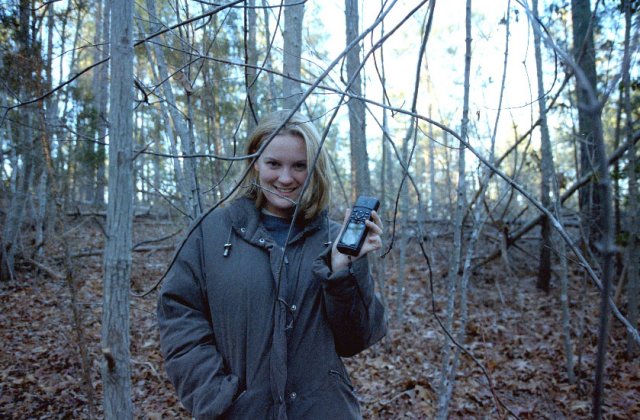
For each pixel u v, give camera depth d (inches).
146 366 175.0
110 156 46.4
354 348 58.6
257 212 60.1
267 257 56.6
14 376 171.2
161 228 415.8
